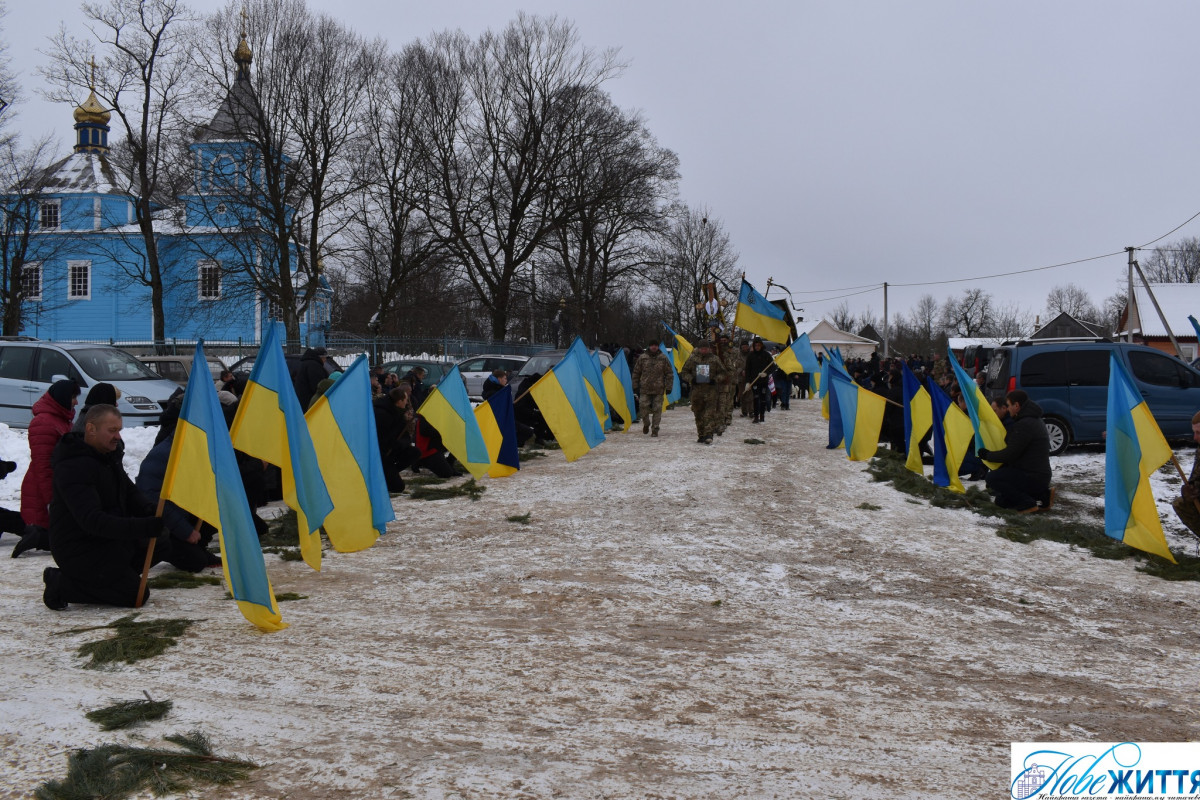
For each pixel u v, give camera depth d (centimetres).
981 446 1116
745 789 334
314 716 398
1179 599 691
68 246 4975
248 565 536
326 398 790
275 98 3341
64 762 343
